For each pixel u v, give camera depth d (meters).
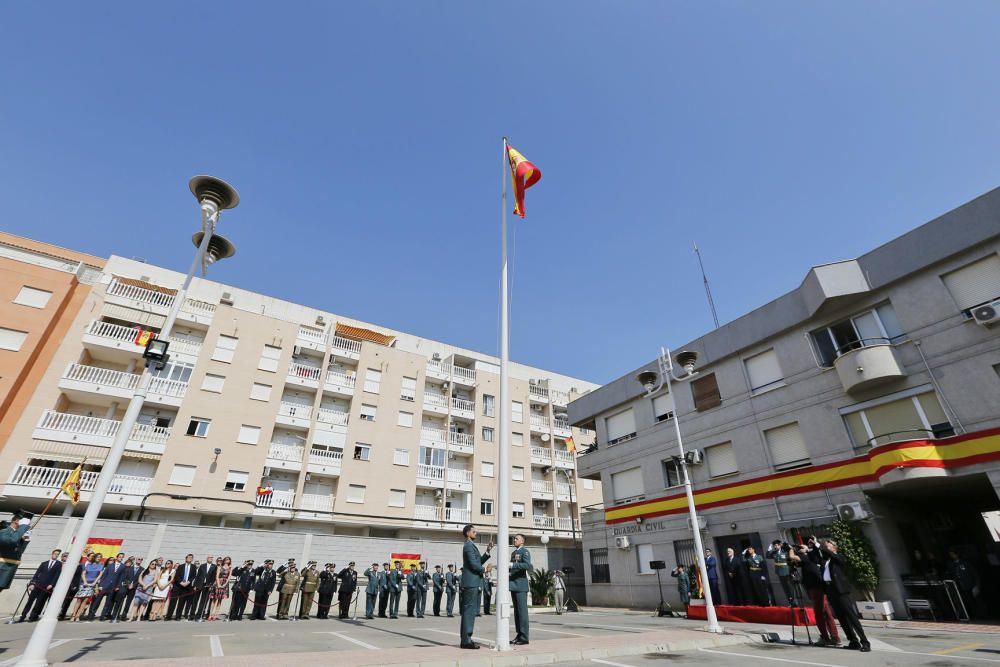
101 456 23.23
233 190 8.27
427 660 6.14
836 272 15.37
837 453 14.77
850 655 7.39
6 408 22.20
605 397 24.39
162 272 32.75
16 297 24.17
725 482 17.80
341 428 30.94
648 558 20.14
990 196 12.90
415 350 42.00
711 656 7.54
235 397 27.86
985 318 12.38
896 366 13.70
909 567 13.29
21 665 5.14
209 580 14.97
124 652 7.29
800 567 9.09
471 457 36.44
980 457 11.82
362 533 29.84
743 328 18.34
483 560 7.99
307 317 37.72
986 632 9.42
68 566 5.69
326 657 6.33
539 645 7.93
